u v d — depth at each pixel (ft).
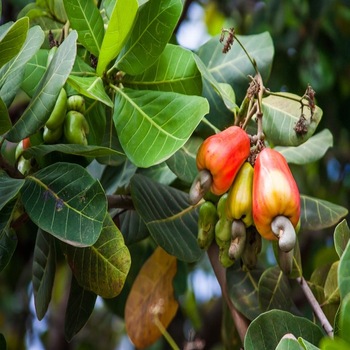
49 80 4.78
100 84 4.98
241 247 4.74
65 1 5.10
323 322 5.14
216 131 5.35
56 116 4.99
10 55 4.67
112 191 5.69
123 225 5.73
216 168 4.68
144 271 5.96
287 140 5.18
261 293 5.32
